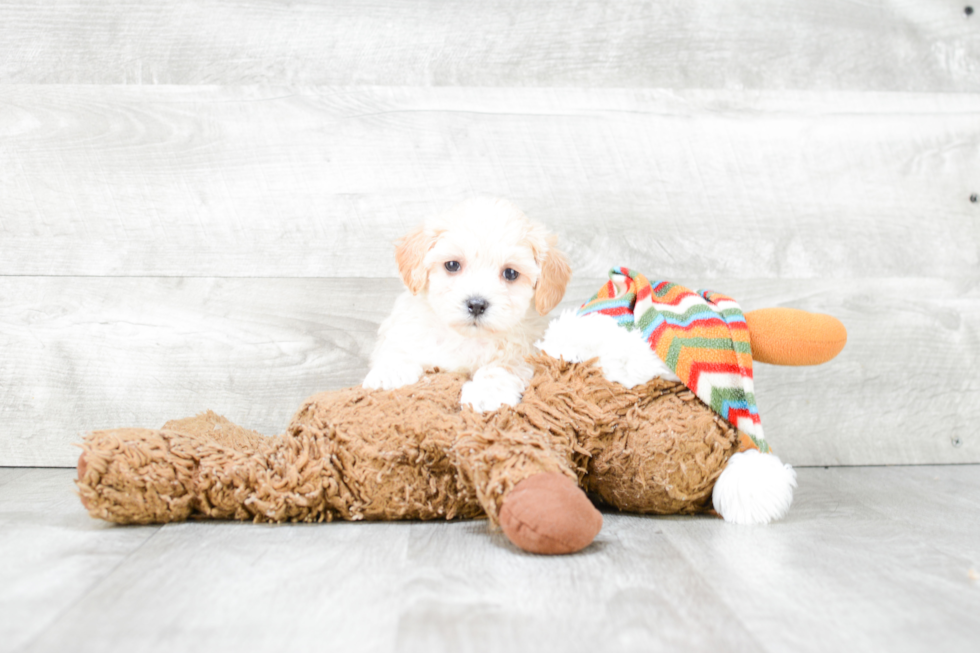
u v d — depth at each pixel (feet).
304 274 7.00
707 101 7.27
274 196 6.96
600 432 4.96
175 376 6.93
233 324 6.97
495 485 4.21
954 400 7.48
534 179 7.11
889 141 7.45
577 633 3.17
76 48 6.80
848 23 7.43
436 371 5.41
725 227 7.27
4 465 6.82
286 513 4.78
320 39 6.98
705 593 3.67
